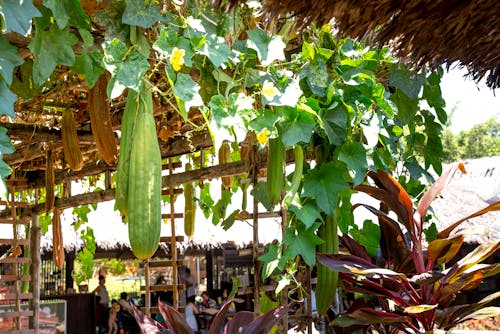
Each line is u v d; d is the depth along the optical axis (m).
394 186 2.96
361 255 3.24
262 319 2.58
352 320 2.78
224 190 5.16
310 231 3.15
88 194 5.15
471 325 6.71
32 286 5.37
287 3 2.39
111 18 2.40
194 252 13.04
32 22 2.39
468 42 2.84
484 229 2.80
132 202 2.21
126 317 10.66
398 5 2.54
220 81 2.94
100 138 3.20
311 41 3.28
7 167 1.98
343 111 3.15
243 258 13.61
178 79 2.41
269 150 3.16
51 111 4.54
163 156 4.91
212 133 2.53
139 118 2.31
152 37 2.73
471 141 34.97
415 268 3.15
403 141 4.01
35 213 5.58
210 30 2.74
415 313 2.77
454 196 12.23
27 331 5.02
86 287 11.27
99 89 3.17
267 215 3.59
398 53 2.93
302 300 3.44
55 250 5.39
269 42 2.87
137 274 18.81
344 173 3.37
